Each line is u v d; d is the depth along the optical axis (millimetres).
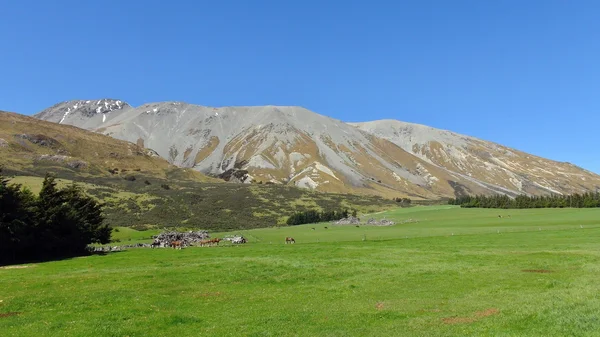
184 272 45094
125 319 25844
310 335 21391
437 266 44625
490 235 82625
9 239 66875
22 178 183000
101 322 24906
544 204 186750
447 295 30391
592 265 39812
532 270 39875
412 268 43969
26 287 37781
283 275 42094
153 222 160625
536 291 29688
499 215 153625
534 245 62500
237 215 193000
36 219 73375
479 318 22891
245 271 44594
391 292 32500
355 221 160000
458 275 38750
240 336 21562
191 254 67125
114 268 51344
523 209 180375
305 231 127500
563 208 173625
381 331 21438
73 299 31859
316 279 40188
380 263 48438
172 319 25281
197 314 27031
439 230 106375
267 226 178625
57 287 37656
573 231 81375
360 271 43469
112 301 31359
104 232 95000
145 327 23688
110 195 189875
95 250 87812
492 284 33781
